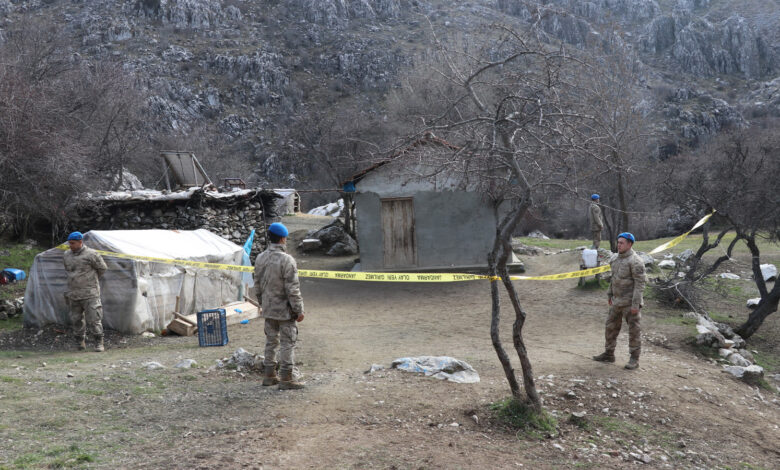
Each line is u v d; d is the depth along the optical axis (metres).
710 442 6.05
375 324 11.98
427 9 88.69
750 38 110.62
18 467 3.93
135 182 27.34
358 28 115.69
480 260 17.81
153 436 4.74
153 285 10.63
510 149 5.46
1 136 13.23
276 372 6.92
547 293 14.99
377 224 18.03
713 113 75.75
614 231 18.94
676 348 10.05
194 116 86.06
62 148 14.47
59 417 5.05
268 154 73.62
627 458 5.28
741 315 13.41
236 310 12.05
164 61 99.06
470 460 4.67
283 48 110.12
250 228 20.67
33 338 9.51
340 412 5.55
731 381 8.48
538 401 5.87
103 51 96.94
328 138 33.22
